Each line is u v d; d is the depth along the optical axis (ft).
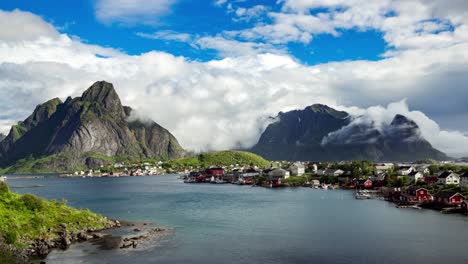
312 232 374.43
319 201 628.69
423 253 298.56
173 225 416.46
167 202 643.45
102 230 386.11
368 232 370.73
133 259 290.76
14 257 284.20
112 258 293.02
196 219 454.40
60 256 297.12
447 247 313.73
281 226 405.59
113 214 503.61
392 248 313.12
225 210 529.45
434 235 354.74
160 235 366.63
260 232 377.30
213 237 357.41
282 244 330.34
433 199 556.51
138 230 386.11
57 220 372.17
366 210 515.50
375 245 322.96
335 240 341.41
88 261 286.05
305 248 317.42
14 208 363.76
